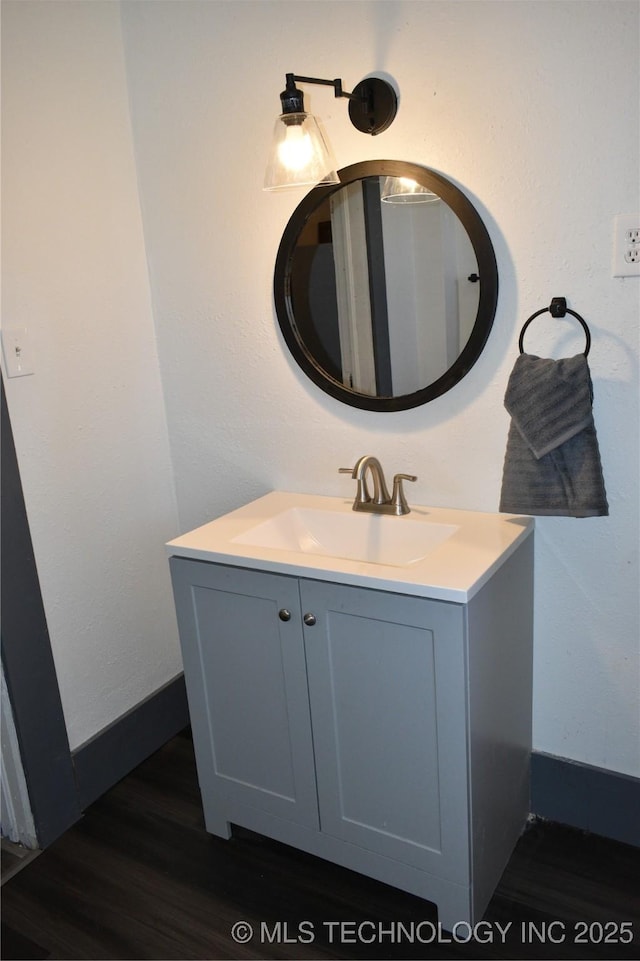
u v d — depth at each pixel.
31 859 1.91
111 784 2.14
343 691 1.59
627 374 1.58
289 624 1.62
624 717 1.78
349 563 1.54
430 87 1.62
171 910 1.72
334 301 1.85
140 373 2.14
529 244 1.60
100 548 2.07
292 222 1.84
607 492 1.66
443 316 1.71
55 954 1.63
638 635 1.71
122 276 2.05
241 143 1.89
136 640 2.22
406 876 1.65
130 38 1.97
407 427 1.85
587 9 1.44
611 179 1.50
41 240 1.83
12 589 1.82
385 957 1.58
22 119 1.76
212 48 1.86
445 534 1.74
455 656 1.42
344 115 1.73
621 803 1.81
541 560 1.77
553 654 1.82
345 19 1.68
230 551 1.65
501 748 1.67
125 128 2.02
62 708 1.98
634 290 1.53
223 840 1.93
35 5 1.76
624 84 1.44
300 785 1.74
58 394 1.91
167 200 2.04
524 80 1.52
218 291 2.04
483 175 1.61
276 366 2.01
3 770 1.90
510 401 1.57
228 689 1.78
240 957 1.60
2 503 1.78
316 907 1.71
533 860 1.79
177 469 2.28
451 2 1.55
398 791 1.59
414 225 1.70
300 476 2.06
